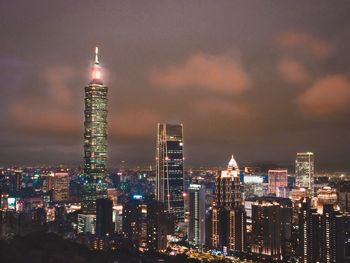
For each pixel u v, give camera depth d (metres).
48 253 141.25
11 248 133.62
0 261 125.19
